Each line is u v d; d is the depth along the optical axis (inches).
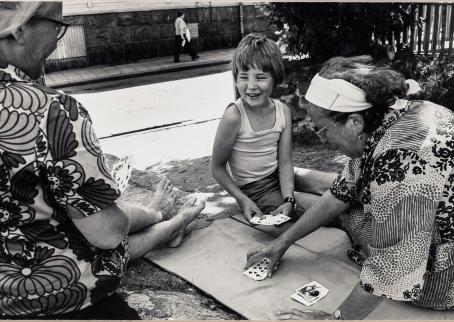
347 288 97.5
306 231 100.0
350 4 201.5
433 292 81.7
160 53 666.8
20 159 62.6
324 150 197.9
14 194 64.2
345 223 101.0
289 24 221.1
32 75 68.6
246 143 123.4
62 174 64.3
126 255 81.8
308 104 81.0
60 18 68.1
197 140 231.5
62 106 64.2
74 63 604.7
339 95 76.1
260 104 117.5
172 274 106.6
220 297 96.7
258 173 126.6
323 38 214.7
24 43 64.6
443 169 72.7
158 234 110.3
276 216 113.7
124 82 515.2
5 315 70.2
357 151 81.8
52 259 69.0
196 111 312.5
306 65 219.1
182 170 182.4
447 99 248.2
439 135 73.2
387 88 74.8
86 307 73.5
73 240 70.6
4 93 62.3
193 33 691.4
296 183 131.5
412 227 73.3
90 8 601.0
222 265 108.3
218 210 138.7
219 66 598.9
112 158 196.7
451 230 77.4
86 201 66.9
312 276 102.3
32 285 68.6
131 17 631.2
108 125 283.4
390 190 74.0
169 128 263.1
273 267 103.1
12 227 66.7
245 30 733.3
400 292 75.9
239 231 123.3
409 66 227.9
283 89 208.7
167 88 439.2
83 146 65.1
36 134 62.8
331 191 95.7
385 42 246.4
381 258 76.4
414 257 74.2
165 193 126.1
